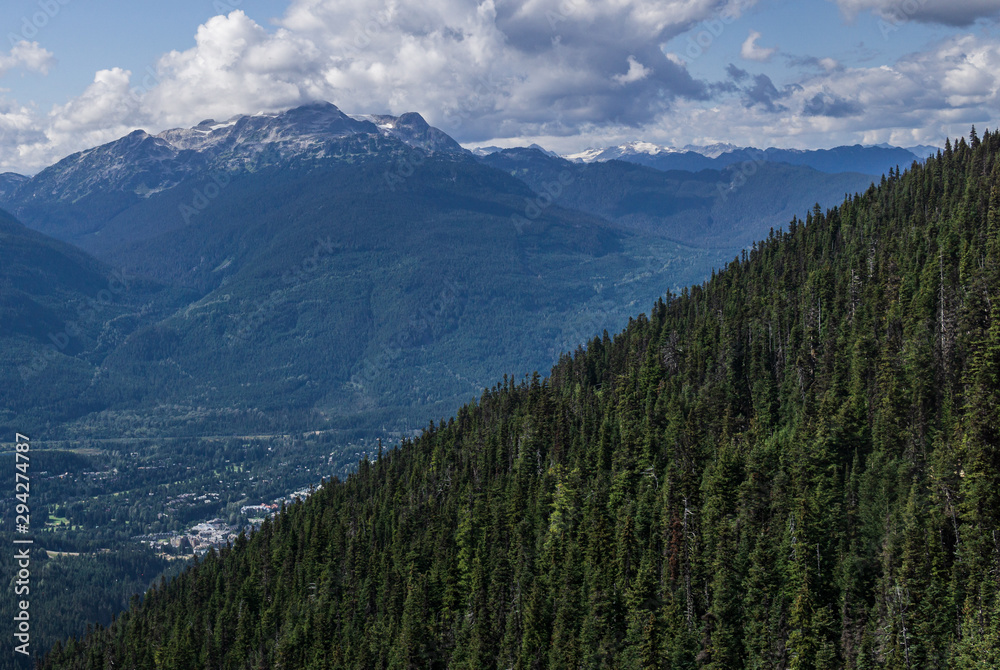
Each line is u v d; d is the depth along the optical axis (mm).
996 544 155625
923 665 149750
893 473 179625
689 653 168500
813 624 160125
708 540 182375
